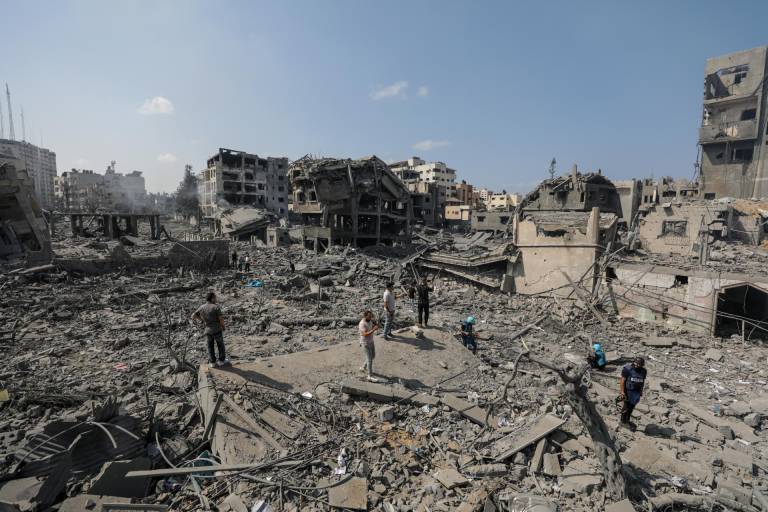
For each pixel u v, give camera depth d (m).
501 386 11.42
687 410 11.31
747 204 44.41
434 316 21.69
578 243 26.16
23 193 32.00
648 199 58.12
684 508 6.84
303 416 8.62
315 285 27.75
